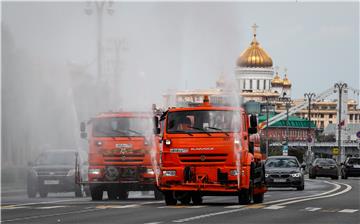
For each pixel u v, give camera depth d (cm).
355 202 3984
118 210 3278
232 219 2847
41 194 4841
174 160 3591
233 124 3591
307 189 6188
